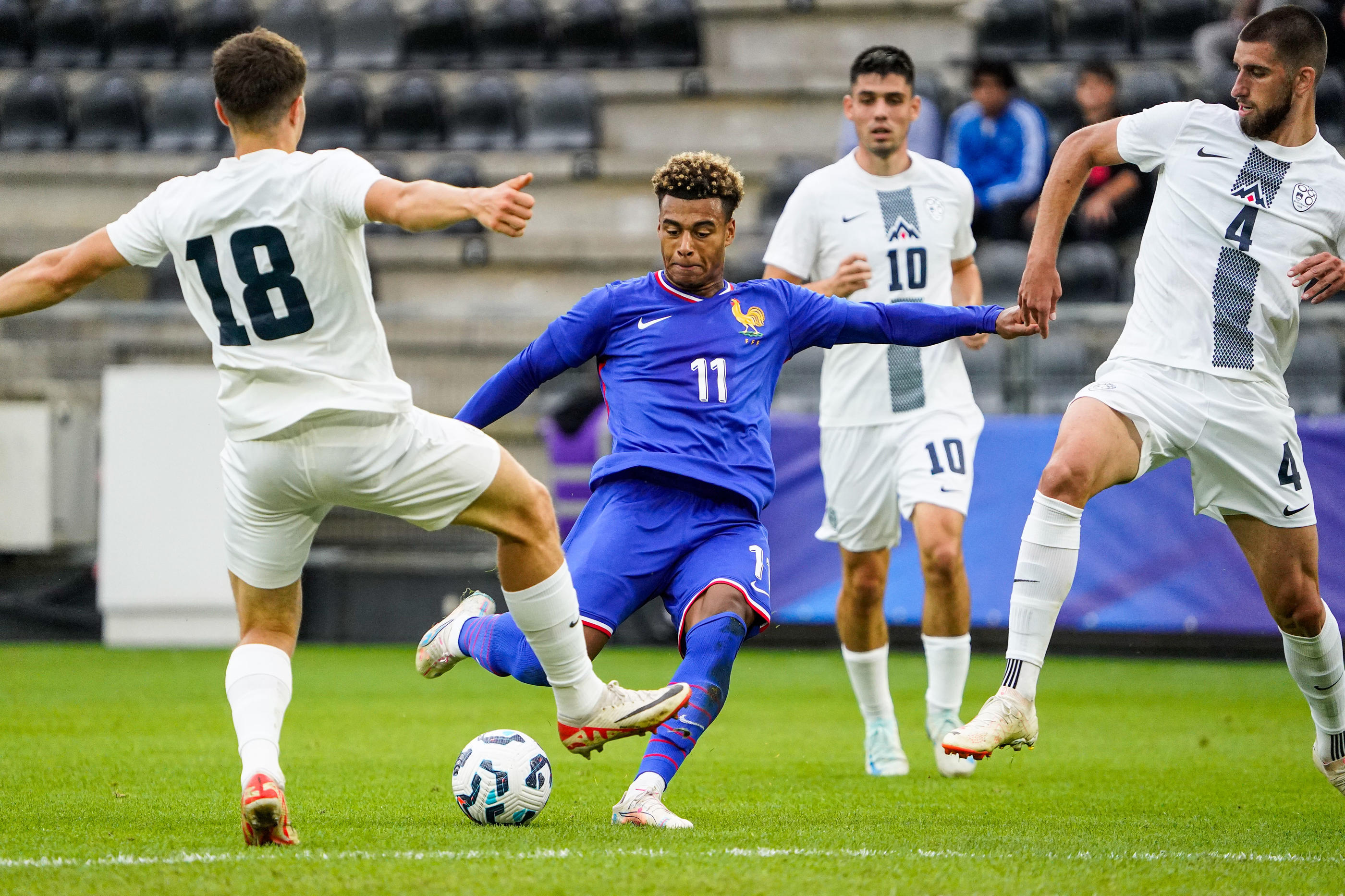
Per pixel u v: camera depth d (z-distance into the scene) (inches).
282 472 531.5
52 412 1688.0
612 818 623.2
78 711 1131.3
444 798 709.3
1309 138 658.8
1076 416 656.4
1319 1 1982.0
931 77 2046.0
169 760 860.0
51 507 1681.8
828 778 830.5
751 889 467.5
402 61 2327.8
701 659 609.3
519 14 2304.4
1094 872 512.1
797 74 2190.0
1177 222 667.4
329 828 600.7
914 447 884.6
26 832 595.5
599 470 651.5
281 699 562.9
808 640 1636.3
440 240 2065.7
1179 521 1440.7
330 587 1706.4
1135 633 1503.4
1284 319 657.6
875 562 887.7
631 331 656.4
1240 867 529.7
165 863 504.4
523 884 469.7
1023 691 628.4
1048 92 2041.1
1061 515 636.7
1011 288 1715.1
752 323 653.9
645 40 2272.4
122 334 1758.1
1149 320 671.8
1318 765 707.4
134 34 2341.3
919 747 1010.7
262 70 522.6
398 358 1795.0
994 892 472.1
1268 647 1508.4
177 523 1637.6
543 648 581.0
